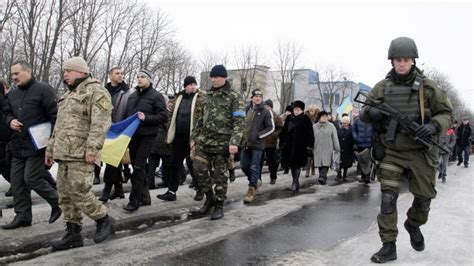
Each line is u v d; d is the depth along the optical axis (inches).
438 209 303.7
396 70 173.5
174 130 294.0
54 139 192.9
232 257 187.8
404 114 171.5
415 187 173.9
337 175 485.4
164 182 368.8
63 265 171.9
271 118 314.7
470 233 234.5
